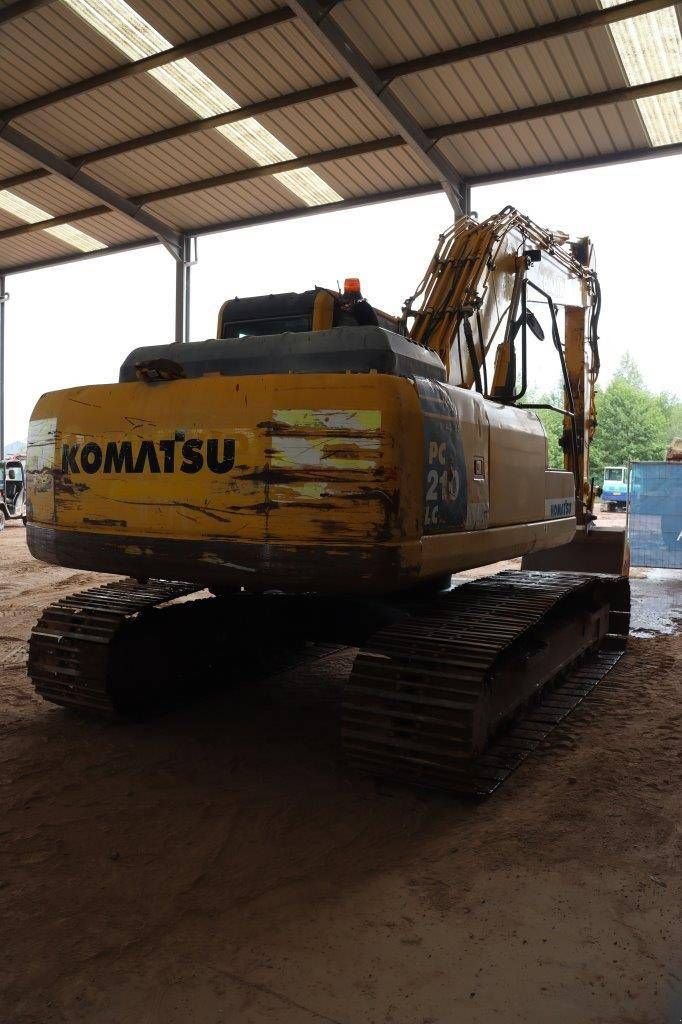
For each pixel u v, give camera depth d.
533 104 11.79
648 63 10.63
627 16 9.70
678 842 3.21
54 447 3.97
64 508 3.93
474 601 4.68
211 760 4.07
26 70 12.57
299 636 5.29
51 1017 2.17
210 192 16.05
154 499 3.63
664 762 4.09
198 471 3.52
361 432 3.28
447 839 3.24
